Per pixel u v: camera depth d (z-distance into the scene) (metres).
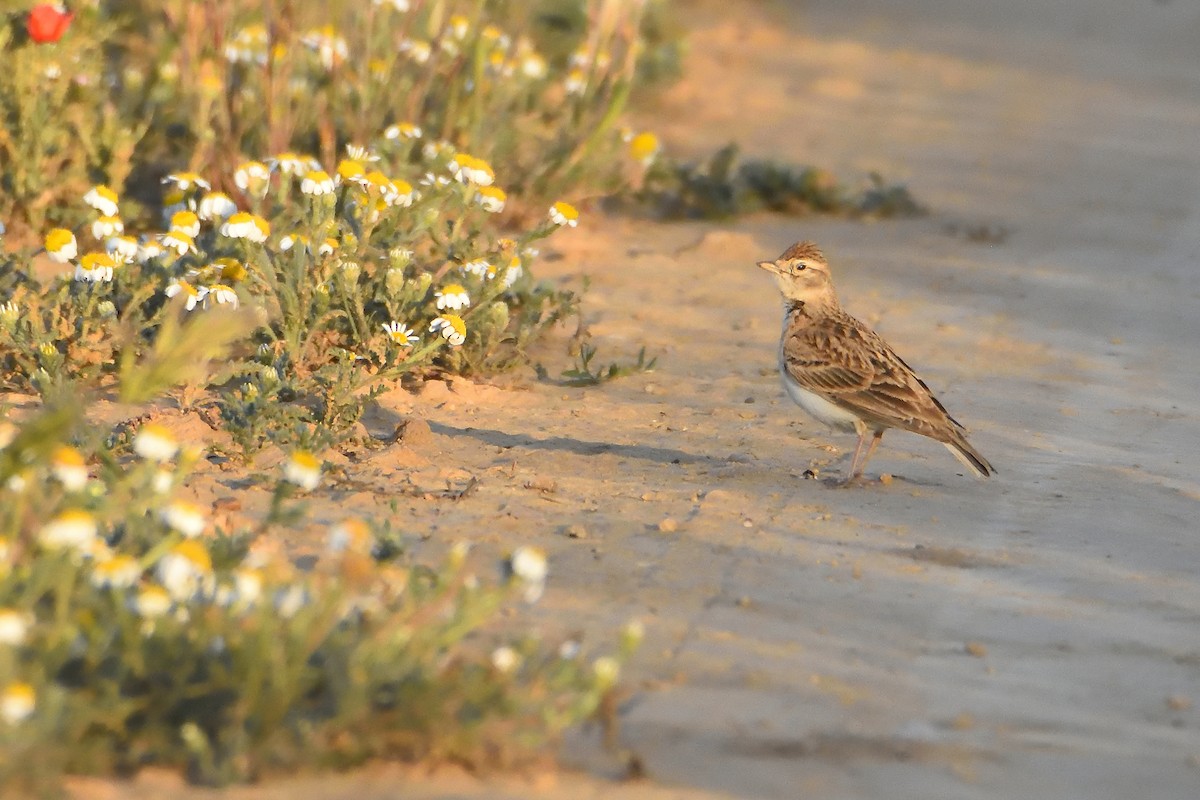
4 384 12.98
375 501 11.12
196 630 7.41
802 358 12.52
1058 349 16.80
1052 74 38.22
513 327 15.55
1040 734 8.21
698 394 14.73
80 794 6.86
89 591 7.56
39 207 17.06
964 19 46.62
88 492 8.70
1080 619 9.79
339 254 13.82
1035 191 25.39
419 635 7.52
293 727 7.21
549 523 10.94
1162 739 8.23
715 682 8.52
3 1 17.39
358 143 18.59
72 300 13.34
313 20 20.08
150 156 19.11
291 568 9.44
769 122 29.20
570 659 7.69
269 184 16.41
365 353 13.84
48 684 7.08
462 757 7.40
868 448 13.41
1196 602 10.19
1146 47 44.16
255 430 11.77
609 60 21.33
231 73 19.12
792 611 9.63
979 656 9.17
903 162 26.83
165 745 7.19
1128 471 12.99
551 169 20.41
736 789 7.37
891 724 8.20
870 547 10.88
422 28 21.30
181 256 14.02
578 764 7.53
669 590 9.81
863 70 36.25
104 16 21.59
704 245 20.25
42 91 17.34
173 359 8.27
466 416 13.61
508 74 20.80
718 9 41.97
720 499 11.66
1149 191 25.81
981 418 14.34
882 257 20.58
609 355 15.75
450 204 15.18
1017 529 11.47
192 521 7.74
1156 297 19.20
